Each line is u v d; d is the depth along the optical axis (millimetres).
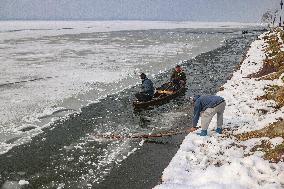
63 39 63812
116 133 11148
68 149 9891
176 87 16266
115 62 29016
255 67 21297
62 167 8703
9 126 11984
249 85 15773
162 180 7258
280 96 12125
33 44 50781
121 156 9289
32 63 28797
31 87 18547
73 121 12492
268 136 8852
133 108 14195
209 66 25797
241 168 6777
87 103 15078
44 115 13281
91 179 7996
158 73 23031
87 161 9031
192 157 8133
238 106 12414
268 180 6492
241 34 80750
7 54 36312
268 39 40188
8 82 20078
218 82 19375
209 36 73375
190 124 11852
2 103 15086
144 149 9727
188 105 14438
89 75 22344
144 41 57906
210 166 7281
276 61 18094
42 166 8789
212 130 10062
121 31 103438
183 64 27234
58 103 15078
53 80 20594
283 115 10109
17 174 8383
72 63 28594
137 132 11195
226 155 8070
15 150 9867
